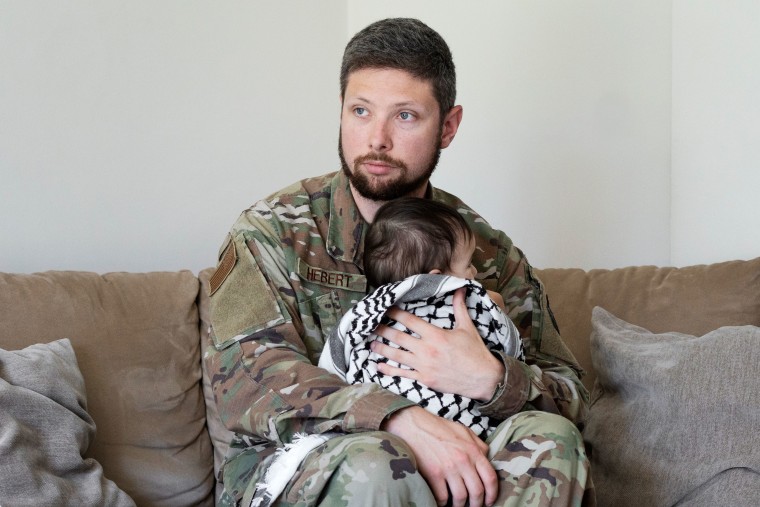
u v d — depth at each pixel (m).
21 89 2.29
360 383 1.52
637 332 2.08
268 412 1.51
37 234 2.32
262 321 1.66
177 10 2.66
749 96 2.42
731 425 1.75
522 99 2.92
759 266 2.17
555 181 2.85
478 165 3.04
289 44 2.99
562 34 2.83
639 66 2.72
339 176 1.87
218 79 2.77
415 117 1.74
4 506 1.49
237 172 2.82
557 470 1.35
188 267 2.67
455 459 1.36
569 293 2.27
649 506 1.76
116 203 2.49
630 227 2.73
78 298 1.96
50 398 1.70
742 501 1.64
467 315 1.58
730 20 2.47
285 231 1.79
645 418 1.86
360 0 3.17
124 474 1.87
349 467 1.28
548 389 1.65
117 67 2.50
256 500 1.41
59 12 2.37
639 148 2.72
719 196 2.51
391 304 1.53
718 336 1.87
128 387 1.93
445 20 3.13
